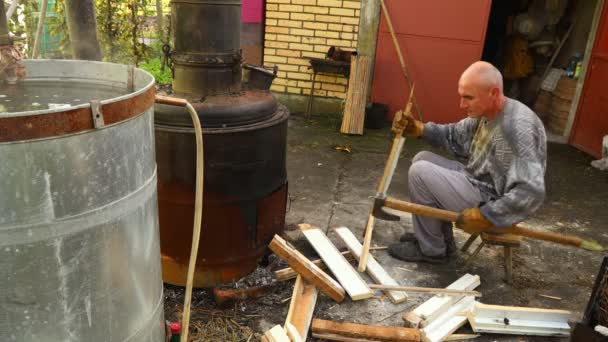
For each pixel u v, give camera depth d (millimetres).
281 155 2695
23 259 1180
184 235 2477
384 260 3080
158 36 6105
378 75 5852
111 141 1262
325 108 6145
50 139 1124
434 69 5688
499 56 7129
